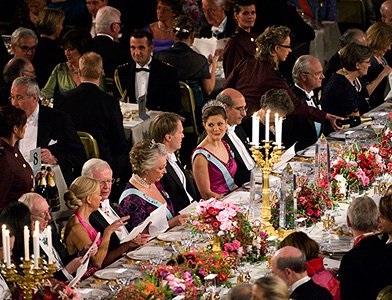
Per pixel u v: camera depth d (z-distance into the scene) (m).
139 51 25.69
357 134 23.02
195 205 18.94
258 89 23.98
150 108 25.86
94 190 17.62
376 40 27.09
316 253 15.10
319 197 18.45
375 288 15.34
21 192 19.27
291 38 30.78
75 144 21.61
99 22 27.11
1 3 32.28
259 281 12.88
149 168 18.69
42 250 16.50
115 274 16.33
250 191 18.41
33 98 21.16
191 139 26.31
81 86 23.06
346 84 24.64
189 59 26.53
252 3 26.44
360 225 16.36
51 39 27.28
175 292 15.12
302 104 23.28
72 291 14.22
